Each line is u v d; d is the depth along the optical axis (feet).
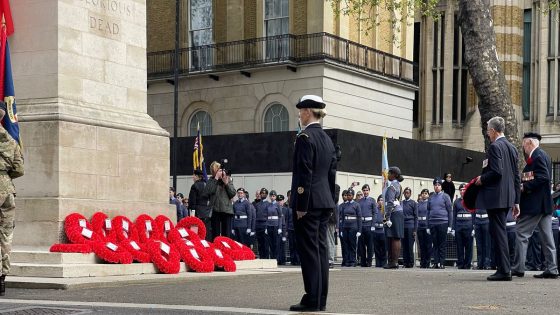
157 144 61.26
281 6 138.62
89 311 32.09
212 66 141.69
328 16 133.49
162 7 151.23
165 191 61.98
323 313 31.12
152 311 31.99
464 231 80.33
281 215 94.07
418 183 119.85
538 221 50.34
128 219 55.98
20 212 52.95
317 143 32.12
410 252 83.92
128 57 60.44
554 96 175.01
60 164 52.95
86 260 49.60
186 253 53.88
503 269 47.65
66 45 55.11
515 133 88.02
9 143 39.60
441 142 179.93
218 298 37.65
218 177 70.44
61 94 54.60
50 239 52.11
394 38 127.13
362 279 50.44
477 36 87.86
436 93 181.16
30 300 36.81
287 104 134.72
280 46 135.44
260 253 95.96
